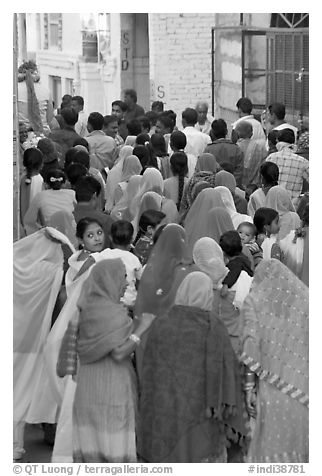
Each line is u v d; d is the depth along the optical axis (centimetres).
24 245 973
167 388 820
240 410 827
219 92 2472
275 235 1116
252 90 2319
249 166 1594
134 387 838
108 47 2888
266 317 850
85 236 951
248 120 1731
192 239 1134
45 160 1367
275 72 2173
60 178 1186
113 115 1836
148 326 847
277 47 2162
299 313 851
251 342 842
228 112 2419
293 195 1435
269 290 854
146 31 2808
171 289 900
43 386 951
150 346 832
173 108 2556
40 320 961
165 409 820
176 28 2520
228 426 826
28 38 3381
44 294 962
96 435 829
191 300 827
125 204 1320
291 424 846
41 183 1268
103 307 827
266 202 1255
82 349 828
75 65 3027
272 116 1798
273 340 847
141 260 1028
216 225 1123
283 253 1075
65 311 912
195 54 2531
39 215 1176
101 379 827
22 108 1791
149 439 828
